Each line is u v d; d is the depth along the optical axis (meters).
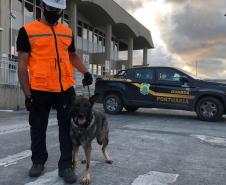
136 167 6.05
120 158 6.64
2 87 15.18
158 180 5.38
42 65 5.04
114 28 37.34
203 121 12.70
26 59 5.05
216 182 5.37
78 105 4.99
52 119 12.10
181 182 5.32
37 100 5.16
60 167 5.28
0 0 18.16
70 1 27.17
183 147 7.83
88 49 34.44
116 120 12.35
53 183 5.12
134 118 13.17
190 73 13.57
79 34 32.50
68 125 5.27
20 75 5.04
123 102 14.09
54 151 7.06
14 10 22.67
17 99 15.29
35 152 5.44
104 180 5.30
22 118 12.23
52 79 5.09
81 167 5.95
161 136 9.11
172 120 12.82
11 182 5.15
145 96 13.61
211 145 8.14
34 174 5.38
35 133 5.39
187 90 12.89
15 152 7.00
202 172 5.87
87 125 5.07
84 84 5.68
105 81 14.38
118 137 8.81
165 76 13.36
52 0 4.91
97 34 36.47
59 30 5.17
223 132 10.09
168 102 13.23
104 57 33.78
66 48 5.25
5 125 10.51
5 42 18.58
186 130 10.30
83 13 31.78
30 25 5.04
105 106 14.42
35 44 5.00
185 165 6.29
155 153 7.14
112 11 32.16
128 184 5.15
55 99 5.30
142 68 13.84
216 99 12.56
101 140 5.98
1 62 15.66
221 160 6.72
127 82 13.95
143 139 8.62
